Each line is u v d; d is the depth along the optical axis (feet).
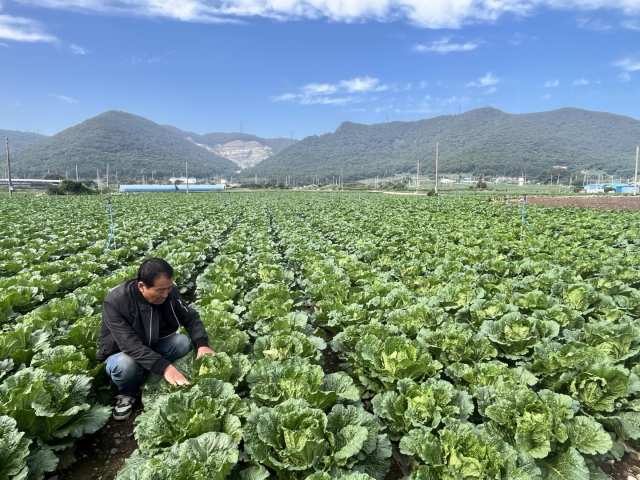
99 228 65.21
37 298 26.99
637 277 29.94
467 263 39.34
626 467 14.51
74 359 17.06
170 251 46.11
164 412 13.33
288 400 13.28
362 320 22.70
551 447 13.00
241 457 12.17
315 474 10.36
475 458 11.54
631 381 15.72
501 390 14.87
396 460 14.98
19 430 13.34
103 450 15.46
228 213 105.09
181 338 18.26
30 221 74.64
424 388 14.51
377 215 92.73
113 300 16.52
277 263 39.58
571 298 24.71
